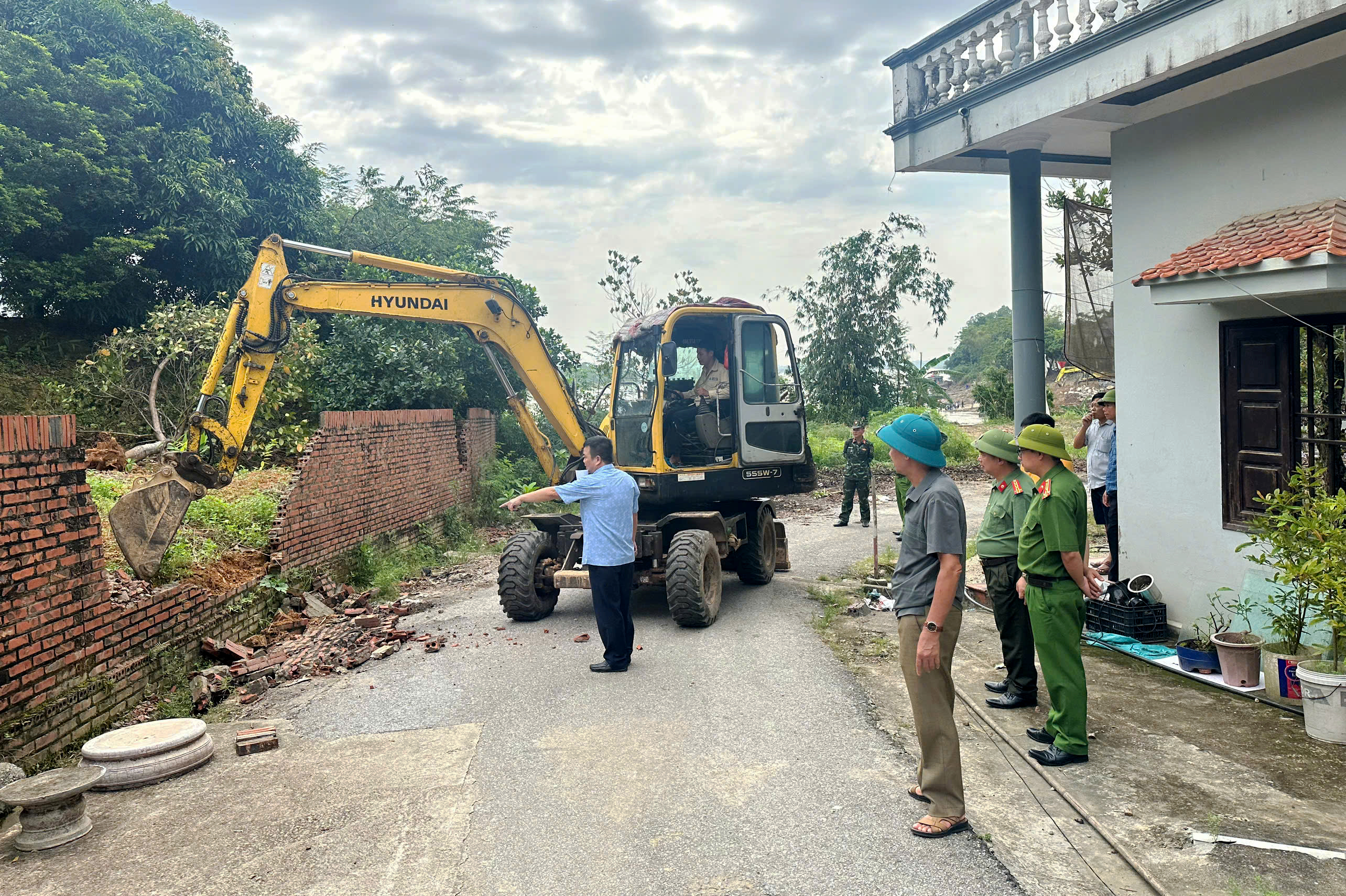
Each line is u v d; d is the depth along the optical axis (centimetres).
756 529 946
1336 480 566
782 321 941
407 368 1506
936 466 385
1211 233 638
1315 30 536
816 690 599
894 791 434
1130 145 708
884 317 2794
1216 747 470
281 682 655
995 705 546
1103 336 939
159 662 605
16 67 1628
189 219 1811
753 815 411
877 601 865
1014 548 535
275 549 829
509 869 367
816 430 2631
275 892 355
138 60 1850
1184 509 661
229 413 827
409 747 511
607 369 1792
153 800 447
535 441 1181
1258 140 602
